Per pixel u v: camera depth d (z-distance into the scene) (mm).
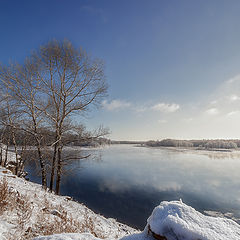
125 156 62656
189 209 1874
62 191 17609
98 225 5773
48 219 3850
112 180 24016
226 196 18125
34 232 3039
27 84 9812
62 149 11539
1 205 3498
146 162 45281
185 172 31625
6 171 7863
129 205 14656
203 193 19141
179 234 1558
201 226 1619
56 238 1996
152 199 16547
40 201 5301
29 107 9742
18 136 13258
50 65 10289
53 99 10594
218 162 47562
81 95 10953
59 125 10812
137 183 22750
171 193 18781
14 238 2492
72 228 3783
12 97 9289
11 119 9875
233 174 30125
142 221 11641
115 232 5969
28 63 9938
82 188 19312
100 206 14180
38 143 10312
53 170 10500
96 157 11672
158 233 1689
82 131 11445
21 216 3404
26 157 13508
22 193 5242
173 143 167875
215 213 13945
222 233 1531
